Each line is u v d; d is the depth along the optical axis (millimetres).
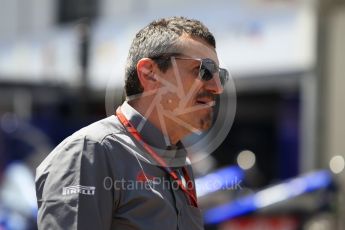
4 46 55906
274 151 36219
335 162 29828
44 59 50625
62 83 41438
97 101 44375
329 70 31000
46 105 46156
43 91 42156
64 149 7426
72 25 48281
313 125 31453
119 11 44531
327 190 20000
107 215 7332
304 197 19438
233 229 18312
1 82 39875
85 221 7145
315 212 19609
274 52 33812
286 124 34844
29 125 31953
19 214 21844
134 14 43156
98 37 45656
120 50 43562
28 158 29094
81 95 35844
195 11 38219
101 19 46062
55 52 49156
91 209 7191
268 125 37125
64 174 7270
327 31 31047
